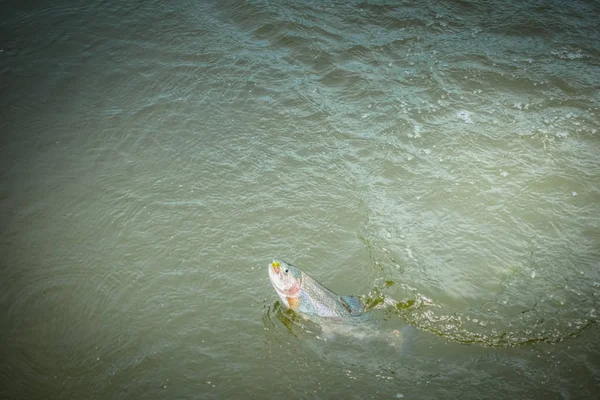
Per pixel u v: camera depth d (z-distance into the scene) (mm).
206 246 6434
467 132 8219
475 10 11094
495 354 5133
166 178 7426
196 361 5117
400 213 6953
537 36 10359
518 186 7344
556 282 6027
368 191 7250
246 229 6656
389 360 5098
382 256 6344
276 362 5105
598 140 8078
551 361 5008
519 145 8000
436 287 5957
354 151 7875
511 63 9648
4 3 10625
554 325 5449
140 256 6324
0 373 5059
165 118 8422
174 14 10711
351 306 5516
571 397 4625
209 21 10578
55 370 5094
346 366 5047
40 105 8562
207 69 9391
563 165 7656
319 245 6469
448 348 5219
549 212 6973
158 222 6762
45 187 7246
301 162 7684
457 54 9875
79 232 6656
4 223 6703
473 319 5559
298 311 5531
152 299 5797
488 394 4703
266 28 10398
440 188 7316
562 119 8461
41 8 10641
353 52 9898
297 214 6871
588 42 10148
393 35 10375
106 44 9867
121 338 5387
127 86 9023
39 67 9273
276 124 8336
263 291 5879
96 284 5996
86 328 5512
